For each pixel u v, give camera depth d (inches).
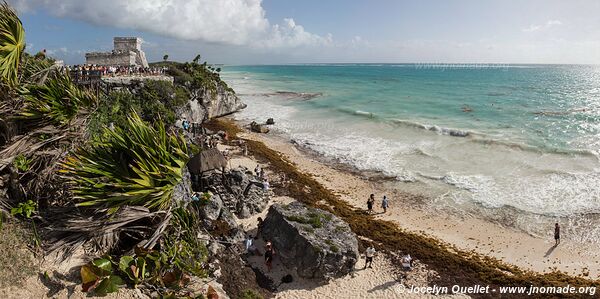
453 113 2126.0
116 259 497.4
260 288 639.8
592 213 911.7
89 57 1643.7
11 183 537.6
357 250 726.5
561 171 1137.4
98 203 487.5
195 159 885.2
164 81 1553.9
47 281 438.0
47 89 605.9
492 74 7386.8
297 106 2522.1
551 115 2047.2
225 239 735.1
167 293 474.9
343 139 1595.7
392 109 2284.7
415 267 737.0
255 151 1378.0
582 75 6929.1
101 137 617.0
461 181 1114.7
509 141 1448.1
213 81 2095.2
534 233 857.5
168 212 546.9
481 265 741.9
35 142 569.6
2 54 565.6
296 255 698.2
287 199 1003.9
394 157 1342.3
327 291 663.8
